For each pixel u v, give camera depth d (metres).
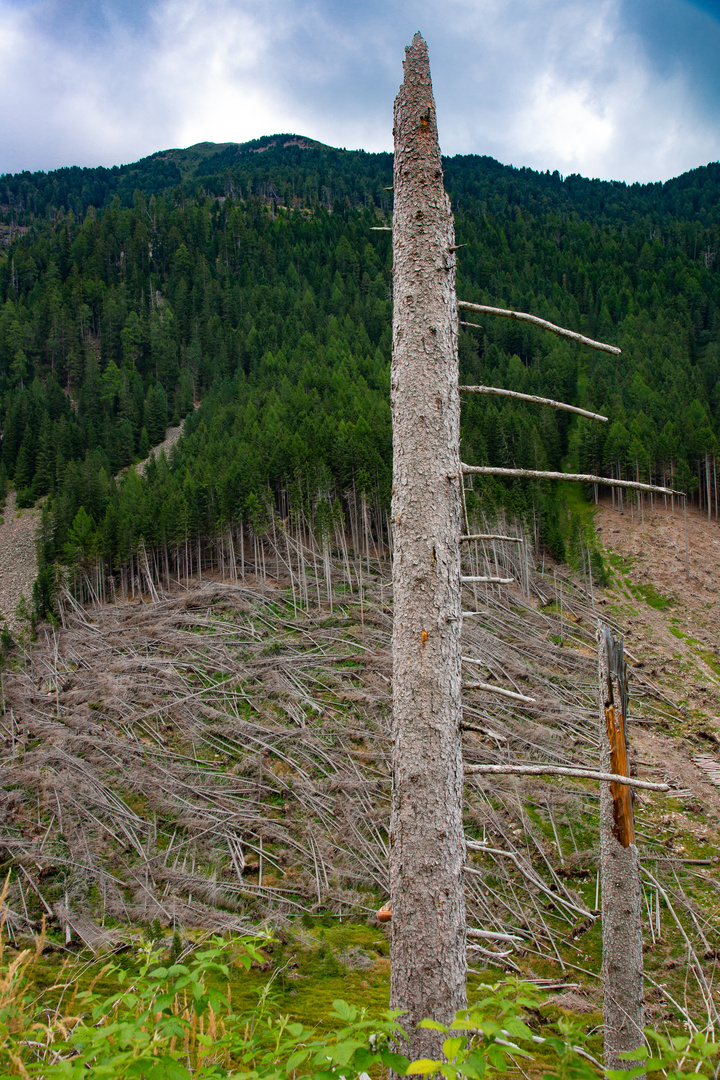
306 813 32.94
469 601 54.06
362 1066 2.64
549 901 26.05
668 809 32.19
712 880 26.69
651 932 23.66
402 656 5.11
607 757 8.38
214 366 126.75
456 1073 2.46
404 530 5.25
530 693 41.06
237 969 22.50
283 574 62.56
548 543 65.19
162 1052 3.40
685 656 49.50
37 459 97.38
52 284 155.12
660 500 74.50
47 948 23.61
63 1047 3.24
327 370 101.62
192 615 56.31
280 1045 3.20
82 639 54.88
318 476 67.00
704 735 38.59
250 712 41.78
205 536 68.25
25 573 75.69
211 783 35.75
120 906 27.08
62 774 36.88
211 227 195.50
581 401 92.25
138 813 34.03
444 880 4.71
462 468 5.42
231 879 29.08
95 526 68.12
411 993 4.53
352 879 28.59
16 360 130.25
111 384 120.44
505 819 31.12
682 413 85.44
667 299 132.00
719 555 64.31
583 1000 19.72
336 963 23.39
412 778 4.86
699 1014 16.81
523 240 168.62
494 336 116.62
